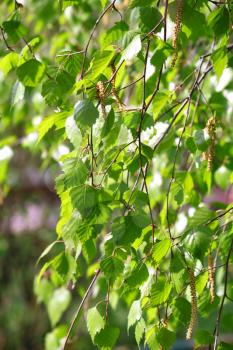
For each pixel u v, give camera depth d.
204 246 1.05
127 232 1.02
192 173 1.30
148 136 1.22
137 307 1.08
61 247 1.60
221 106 1.35
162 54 1.05
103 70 1.03
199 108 1.34
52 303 1.40
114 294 1.41
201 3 1.09
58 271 1.15
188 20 1.07
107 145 1.06
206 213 1.16
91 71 1.05
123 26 1.09
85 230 1.05
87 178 1.06
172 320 1.19
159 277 1.09
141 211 1.04
